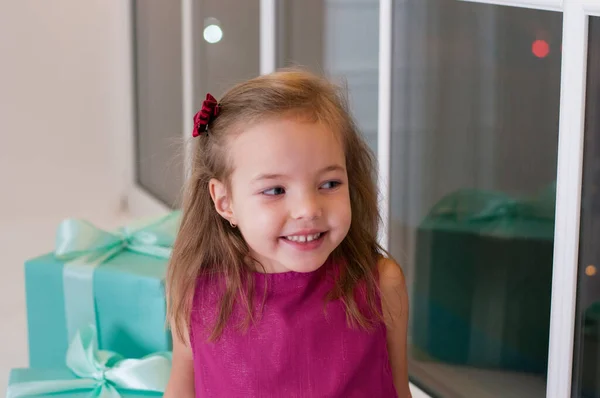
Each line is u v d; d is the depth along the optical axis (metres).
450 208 1.49
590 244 1.12
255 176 0.85
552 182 1.23
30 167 3.04
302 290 0.93
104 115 3.12
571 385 1.16
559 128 1.12
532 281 1.31
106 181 3.14
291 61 2.05
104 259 1.42
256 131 0.86
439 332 1.57
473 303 1.46
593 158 1.09
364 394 0.94
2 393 1.61
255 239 0.86
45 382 1.21
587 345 1.16
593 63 1.06
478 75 1.37
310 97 0.88
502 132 1.33
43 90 3.01
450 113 1.45
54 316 1.40
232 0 2.39
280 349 0.92
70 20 3.01
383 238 1.65
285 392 0.92
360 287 0.95
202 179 0.97
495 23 1.31
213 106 0.92
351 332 0.93
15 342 1.85
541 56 1.22
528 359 1.34
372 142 1.76
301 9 1.99
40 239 2.67
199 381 0.98
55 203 3.04
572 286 1.13
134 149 3.14
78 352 1.26
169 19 2.82
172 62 2.81
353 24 1.79
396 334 1.01
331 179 0.86
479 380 1.47
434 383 1.59
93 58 3.07
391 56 1.58
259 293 0.94
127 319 1.35
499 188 1.35
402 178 1.61
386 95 1.60
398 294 1.00
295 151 0.84
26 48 2.96
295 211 0.84
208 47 2.57
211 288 0.97
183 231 1.00
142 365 1.22
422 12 1.49
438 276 1.55
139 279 1.32
